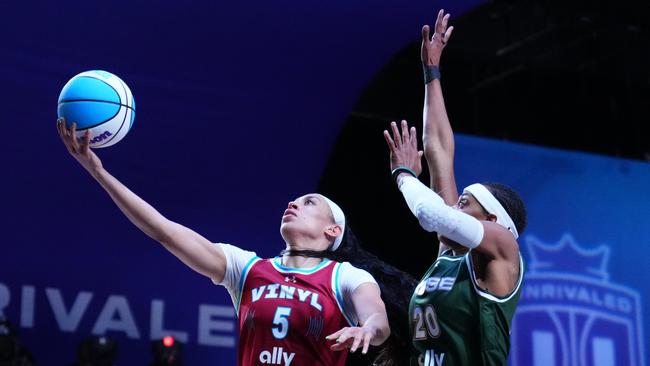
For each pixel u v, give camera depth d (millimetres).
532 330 7918
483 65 9211
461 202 3730
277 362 3568
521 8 8461
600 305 8180
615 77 9594
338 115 7777
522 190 8336
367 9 7320
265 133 7641
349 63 7598
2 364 6262
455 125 8969
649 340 8227
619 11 8695
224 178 7562
